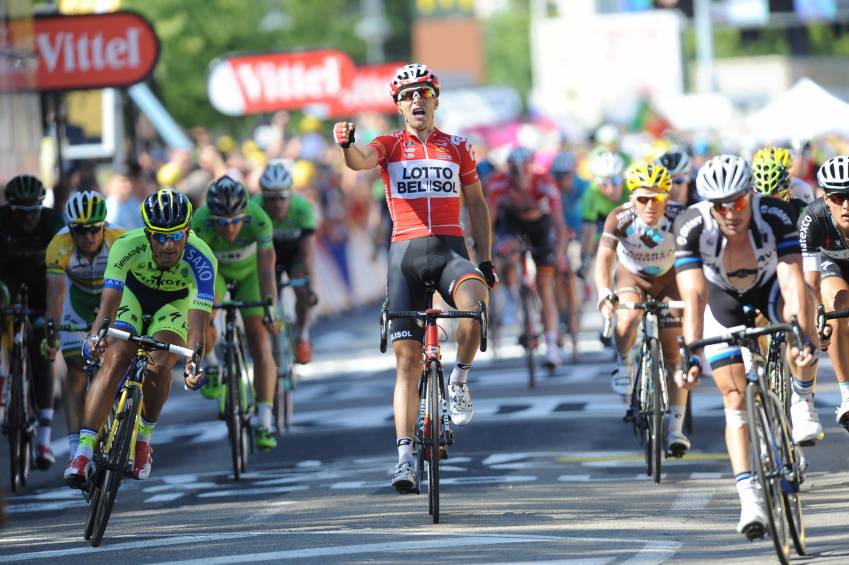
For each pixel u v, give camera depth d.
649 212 32.50
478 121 144.88
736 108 152.12
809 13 142.38
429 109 27.42
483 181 57.25
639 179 32.34
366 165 26.70
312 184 77.75
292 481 32.03
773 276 24.16
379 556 23.11
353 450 36.22
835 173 26.42
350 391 49.38
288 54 80.12
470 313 26.52
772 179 28.91
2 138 44.56
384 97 103.25
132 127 60.75
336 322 78.06
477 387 47.19
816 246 27.88
